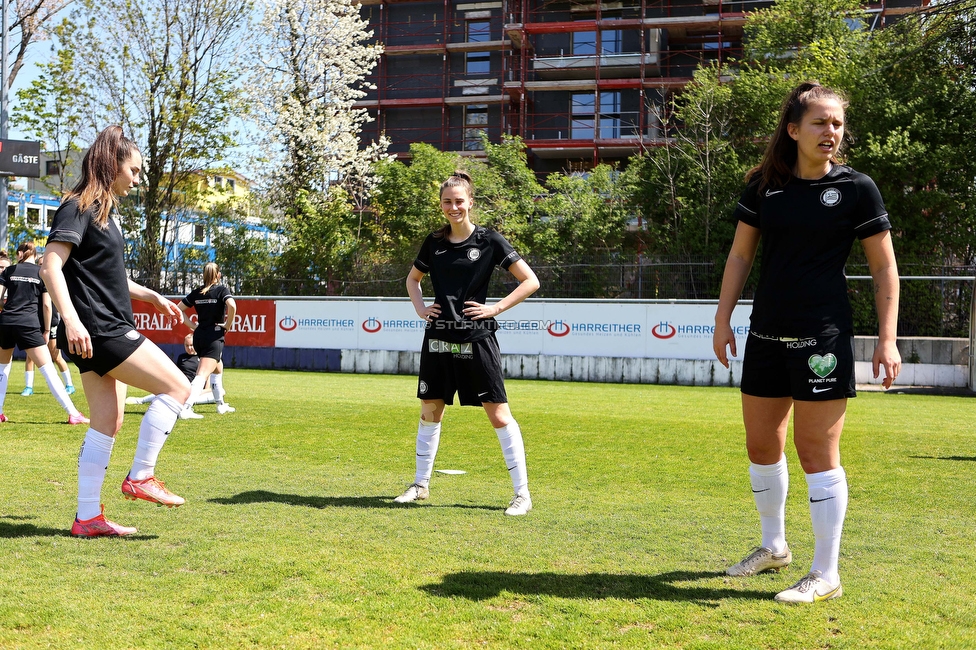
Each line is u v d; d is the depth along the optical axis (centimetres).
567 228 3019
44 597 306
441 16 4603
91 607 297
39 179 2903
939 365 1842
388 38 4638
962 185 2491
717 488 588
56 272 381
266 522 439
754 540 423
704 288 2088
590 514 486
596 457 730
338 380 1778
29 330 877
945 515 501
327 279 2530
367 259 2547
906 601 318
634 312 1889
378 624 284
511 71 4488
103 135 405
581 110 4362
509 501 524
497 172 3238
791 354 331
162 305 465
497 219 3014
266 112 3102
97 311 397
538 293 2162
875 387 1850
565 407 1242
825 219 323
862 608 308
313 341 2139
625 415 1114
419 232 3155
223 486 549
